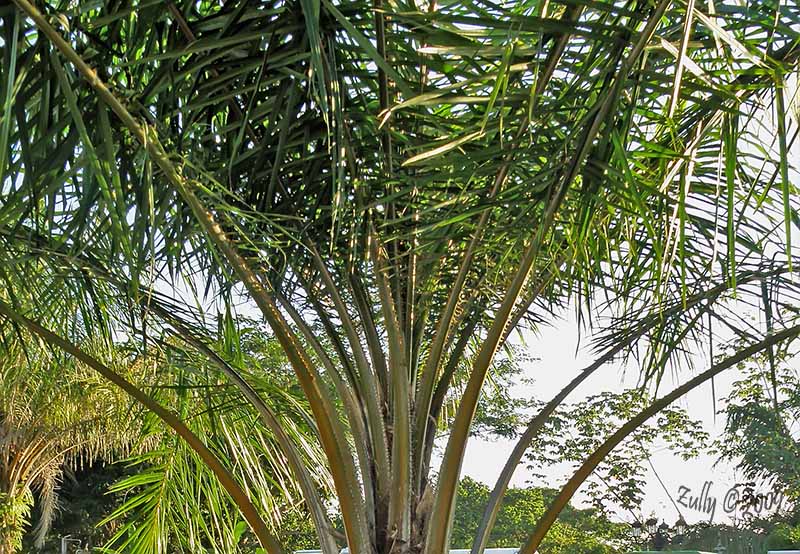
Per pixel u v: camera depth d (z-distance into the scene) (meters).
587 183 1.67
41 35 1.61
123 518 13.70
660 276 1.58
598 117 1.52
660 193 1.63
